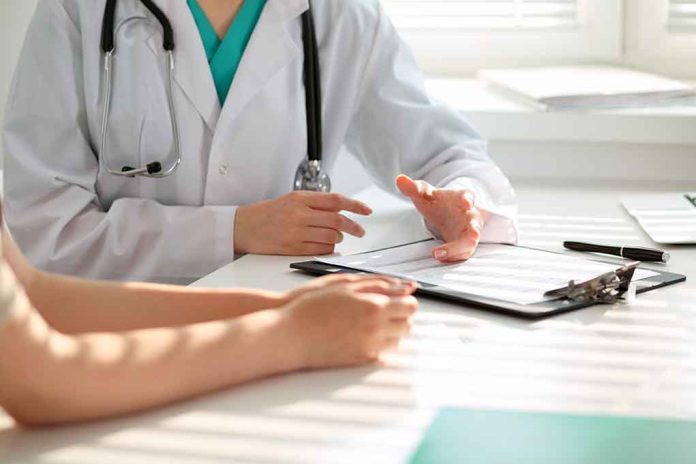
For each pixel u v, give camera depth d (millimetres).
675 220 1831
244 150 1928
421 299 1381
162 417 974
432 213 1729
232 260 1768
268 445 903
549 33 2852
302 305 1116
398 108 2047
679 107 2383
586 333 1229
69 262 1813
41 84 1895
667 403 1004
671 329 1245
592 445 899
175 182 1931
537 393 1032
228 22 1951
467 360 1137
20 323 922
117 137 1918
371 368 1109
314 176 1973
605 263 1531
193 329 1039
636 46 2824
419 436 922
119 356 973
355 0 2061
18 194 1850
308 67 1963
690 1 2732
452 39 2895
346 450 892
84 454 890
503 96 2572
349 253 1684
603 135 2340
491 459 871
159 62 1914
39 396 933
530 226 1849
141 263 1808
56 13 1921
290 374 1089
